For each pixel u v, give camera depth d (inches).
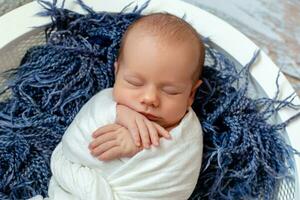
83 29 39.8
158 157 34.6
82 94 40.0
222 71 39.6
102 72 40.2
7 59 39.0
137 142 34.1
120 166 34.9
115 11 39.4
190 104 37.0
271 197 38.7
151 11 39.4
